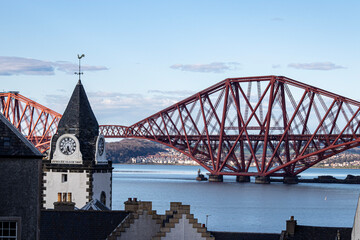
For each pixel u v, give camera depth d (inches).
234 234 3043.8
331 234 2881.4
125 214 2464.3
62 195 3243.1
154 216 2405.3
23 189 1542.8
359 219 1894.7
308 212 7652.6
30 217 1546.5
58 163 3265.3
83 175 3238.2
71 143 3277.6
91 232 2396.7
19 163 1541.6
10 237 1539.1
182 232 2345.0
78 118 3324.3
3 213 1528.1
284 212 7593.5
